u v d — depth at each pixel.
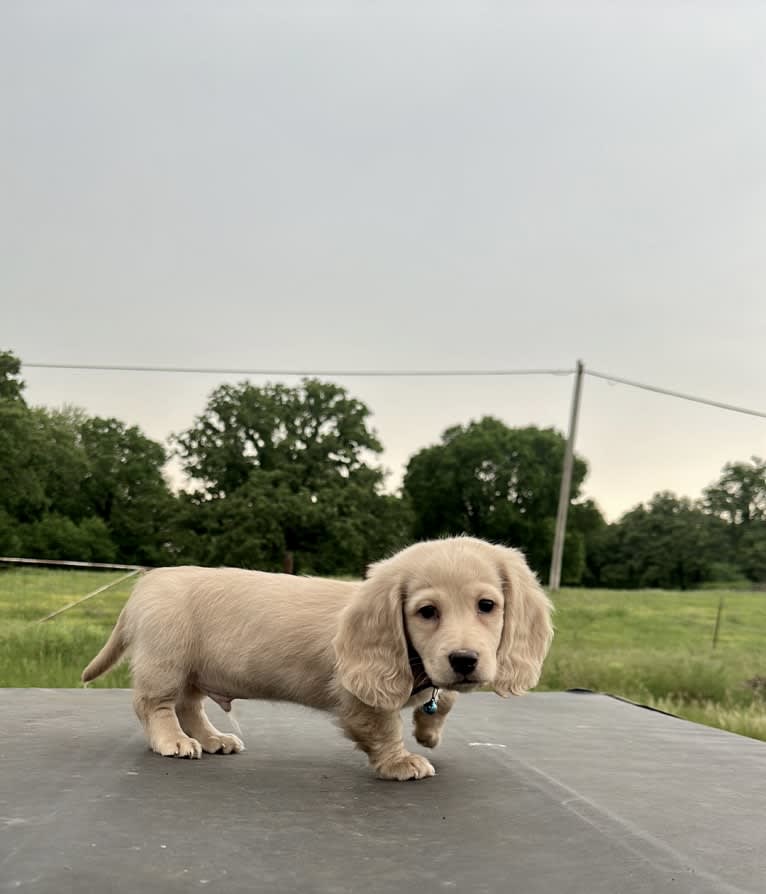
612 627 24.19
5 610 19.52
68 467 58.69
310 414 53.44
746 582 66.62
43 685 9.23
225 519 48.66
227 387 53.22
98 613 19.47
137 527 59.53
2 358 51.16
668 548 68.62
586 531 67.94
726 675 12.21
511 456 63.22
